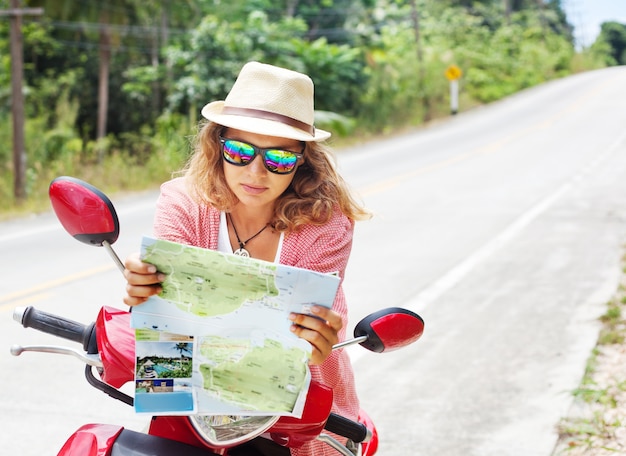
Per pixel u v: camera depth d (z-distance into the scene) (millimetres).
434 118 36188
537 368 5625
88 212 2258
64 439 4609
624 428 4559
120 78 28391
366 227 11508
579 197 13625
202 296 2068
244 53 27219
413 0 39938
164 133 23609
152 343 2109
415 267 8883
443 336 6441
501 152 21859
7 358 5949
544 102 39094
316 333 2068
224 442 2229
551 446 4434
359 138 29562
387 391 5340
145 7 28016
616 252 9281
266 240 2586
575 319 6738
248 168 2426
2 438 4594
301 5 44281
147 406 2119
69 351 2412
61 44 27328
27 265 9477
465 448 4453
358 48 38406
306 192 2570
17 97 17281
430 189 15492
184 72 27500
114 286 8273
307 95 2506
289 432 2262
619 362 5648
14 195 17125
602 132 25062
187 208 2578
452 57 42938
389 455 4379
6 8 26484
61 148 21219
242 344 2102
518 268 8695
